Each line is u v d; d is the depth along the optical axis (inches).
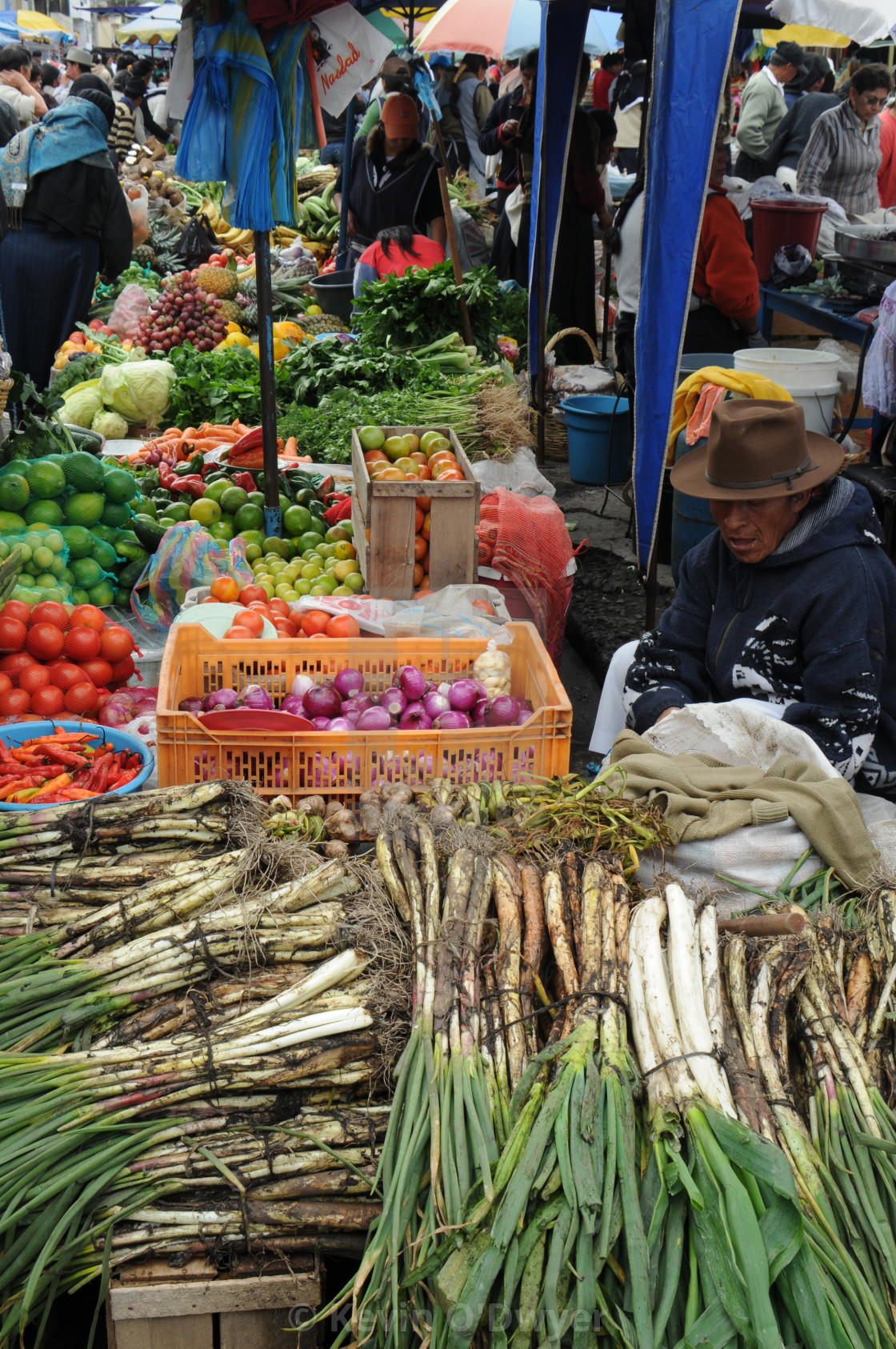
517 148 356.5
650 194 156.3
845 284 257.3
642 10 255.1
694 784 100.0
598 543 246.8
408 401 215.2
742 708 107.3
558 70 255.9
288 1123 75.2
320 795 111.3
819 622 109.1
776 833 95.5
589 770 138.9
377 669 126.7
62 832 91.0
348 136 340.8
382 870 88.2
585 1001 76.1
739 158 402.9
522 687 130.3
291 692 123.2
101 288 336.5
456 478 151.5
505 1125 70.8
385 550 147.1
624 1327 61.2
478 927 81.4
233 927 83.0
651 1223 65.1
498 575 167.6
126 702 130.2
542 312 274.7
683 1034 73.6
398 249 280.8
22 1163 70.3
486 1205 64.7
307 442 215.5
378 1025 77.9
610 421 274.1
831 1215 66.4
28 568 144.9
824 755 104.3
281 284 365.4
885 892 88.5
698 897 86.0
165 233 397.4
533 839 92.4
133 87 507.8
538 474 205.8
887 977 82.0
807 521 111.4
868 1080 74.5
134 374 236.5
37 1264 67.2
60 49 835.4
